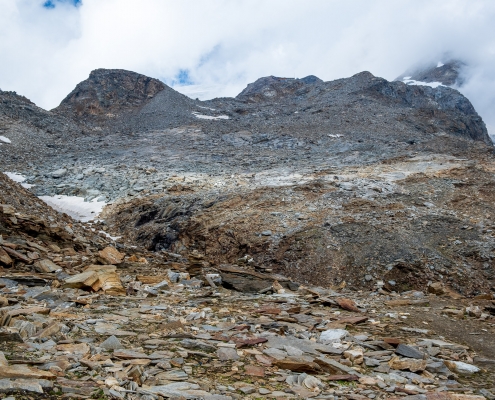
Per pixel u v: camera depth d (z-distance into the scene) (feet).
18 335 21.79
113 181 199.82
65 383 16.25
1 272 44.11
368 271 88.99
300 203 131.34
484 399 19.24
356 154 254.68
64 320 28.17
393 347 29.30
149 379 18.44
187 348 24.49
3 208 61.31
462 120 480.23
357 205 124.57
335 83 568.41
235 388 18.84
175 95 503.61
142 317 31.71
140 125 425.28
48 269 48.37
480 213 115.03
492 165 173.68
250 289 51.01
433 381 23.04
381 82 525.75
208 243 114.52
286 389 19.13
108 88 498.28
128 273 54.24
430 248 95.66
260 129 374.43
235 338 27.50
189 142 329.31
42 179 214.69
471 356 29.01
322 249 98.22
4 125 343.26
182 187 171.22
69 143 334.44
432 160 185.78
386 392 20.29
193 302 41.14
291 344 27.30
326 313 40.06
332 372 22.80
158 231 128.06
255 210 128.06
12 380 15.55
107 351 22.13
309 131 363.97
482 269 88.94
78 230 84.58
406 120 424.05
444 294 71.36
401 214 114.73
